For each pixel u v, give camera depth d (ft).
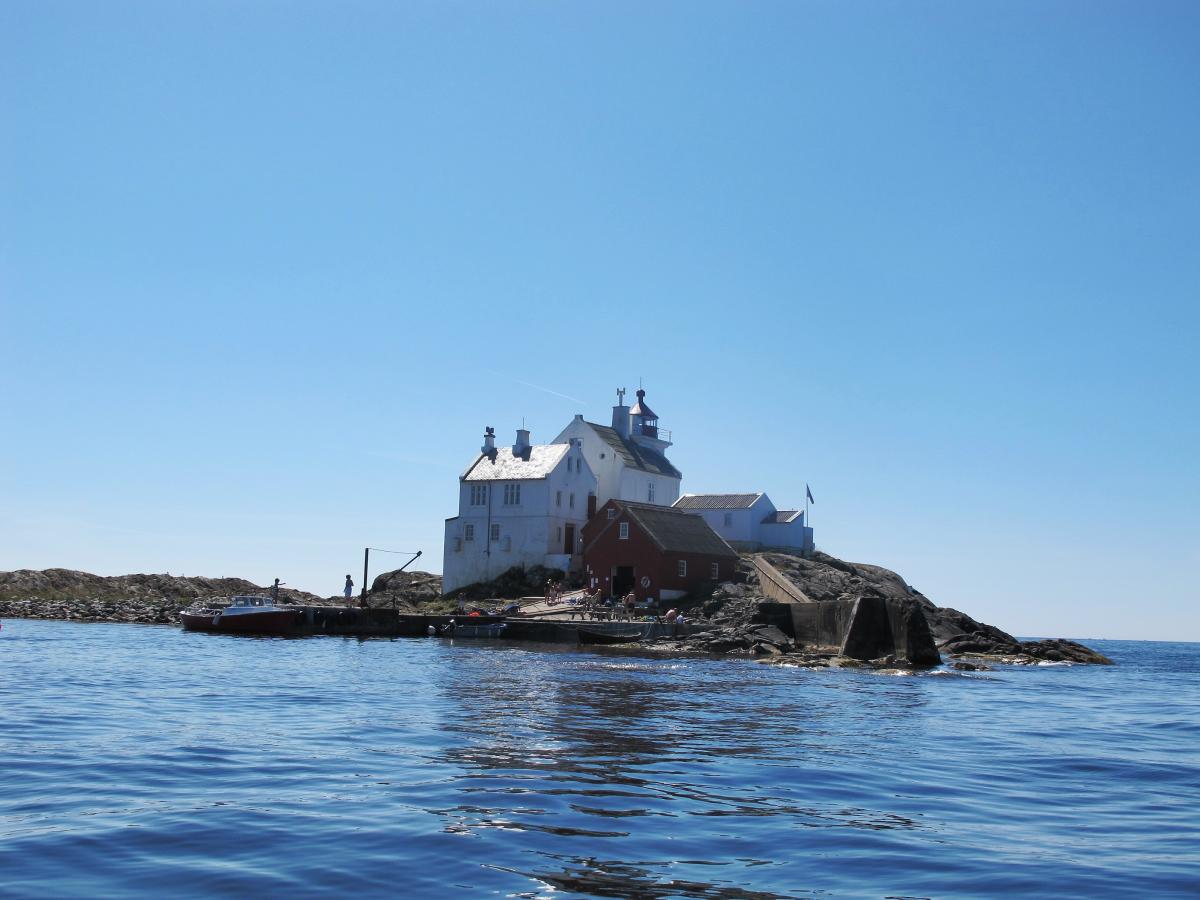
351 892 38.34
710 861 43.83
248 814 50.26
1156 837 51.26
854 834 49.47
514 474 293.84
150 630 252.21
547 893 38.60
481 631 228.63
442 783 58.75
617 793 57.36
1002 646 250.98
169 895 37.65
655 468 335.26
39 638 210.18
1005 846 48.37
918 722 100.07
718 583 258.78
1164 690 165.27
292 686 117.70
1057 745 87.04
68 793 54.54
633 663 168.04
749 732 86.22
